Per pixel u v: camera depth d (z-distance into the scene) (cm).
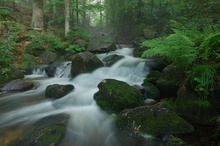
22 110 545
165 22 1525
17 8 1838
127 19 1866
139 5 1691
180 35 497
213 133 404
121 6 1842
